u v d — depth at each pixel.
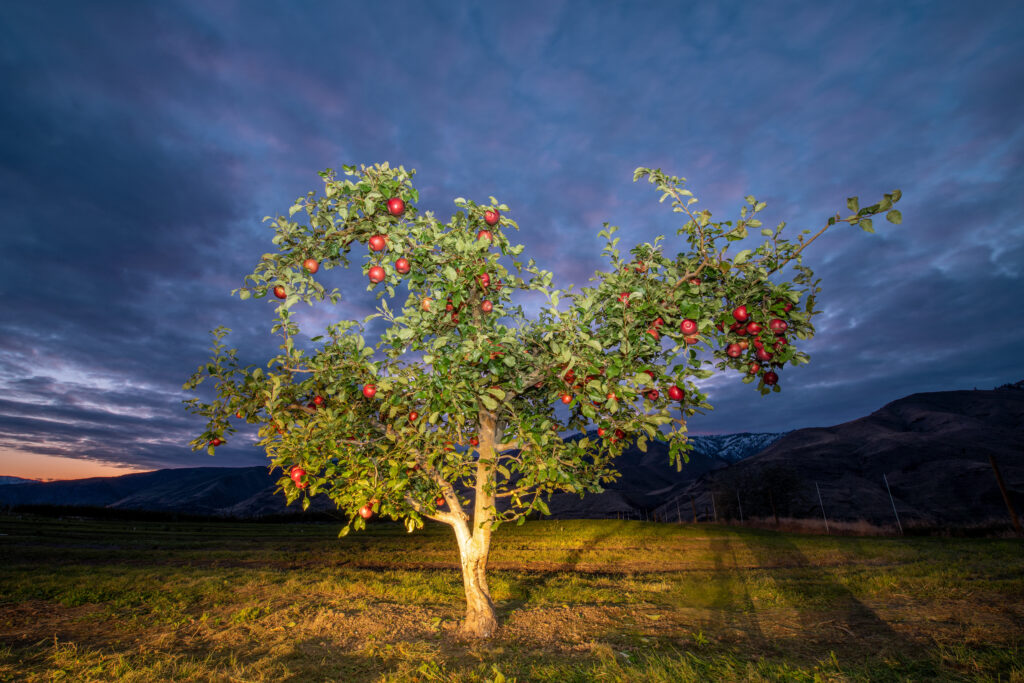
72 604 9.76
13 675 5.99
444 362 5.86
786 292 5.26
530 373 7.60
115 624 8.45
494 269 6.45
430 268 6.62
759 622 8.23
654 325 5.83
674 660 6.25
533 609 9.31
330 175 5.72
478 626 7.61
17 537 24.73
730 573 14.29
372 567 17.41
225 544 25.31
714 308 5.78
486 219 6.41
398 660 6.53
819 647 6.80
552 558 19.16
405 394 6.37
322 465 6.71
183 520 48.88
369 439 7.37
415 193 6.01
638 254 6.55
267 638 7.64
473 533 7.95
